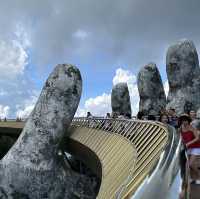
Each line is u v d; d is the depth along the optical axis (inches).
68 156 1166.3
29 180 814.5
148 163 231.6
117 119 529.3
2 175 819.4
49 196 824.3
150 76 942.4
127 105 1150.3
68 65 860.6
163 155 146.0
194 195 221.0
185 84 762.8
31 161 825.5
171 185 129.6
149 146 279.1
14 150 842.2
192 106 751.7
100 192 352.8
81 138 827.4
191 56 764.0
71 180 866.1
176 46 775.1
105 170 433.7
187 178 147.2
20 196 805.9
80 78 868.6
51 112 842.2
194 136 257.4
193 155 253.4
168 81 798.5
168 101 788.0
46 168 829.2
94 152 597.3
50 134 838.5
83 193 868.6
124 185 232.5
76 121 1029.2
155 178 132.9
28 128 853.2
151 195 128.6
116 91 1149.7
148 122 340.8
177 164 138.0
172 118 436.8
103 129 651.5
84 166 1015.6
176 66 772.0
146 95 940.0
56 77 849.5
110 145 514.0
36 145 834.2
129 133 418.9
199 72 778.2
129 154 351.9
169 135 198.2
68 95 847.7
